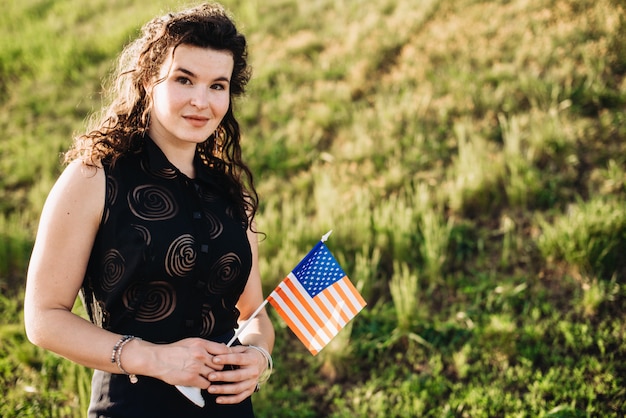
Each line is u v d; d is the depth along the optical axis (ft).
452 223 17.75
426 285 15.98
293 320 7.30
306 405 12.89
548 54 23.39
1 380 13.10
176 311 5.93
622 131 19.33
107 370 5.57
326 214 17.63
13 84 30.01
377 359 14.06
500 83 22.70
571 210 16.98
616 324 13.71
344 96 24.94
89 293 5.99
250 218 6.91
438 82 24.04
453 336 14.32
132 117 6.22
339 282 7.33
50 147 23.70
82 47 32.65
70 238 5.54
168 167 6.02
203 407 6.19
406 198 18.83
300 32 31.55
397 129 21.86
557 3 26.73
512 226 17.10
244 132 23.57
